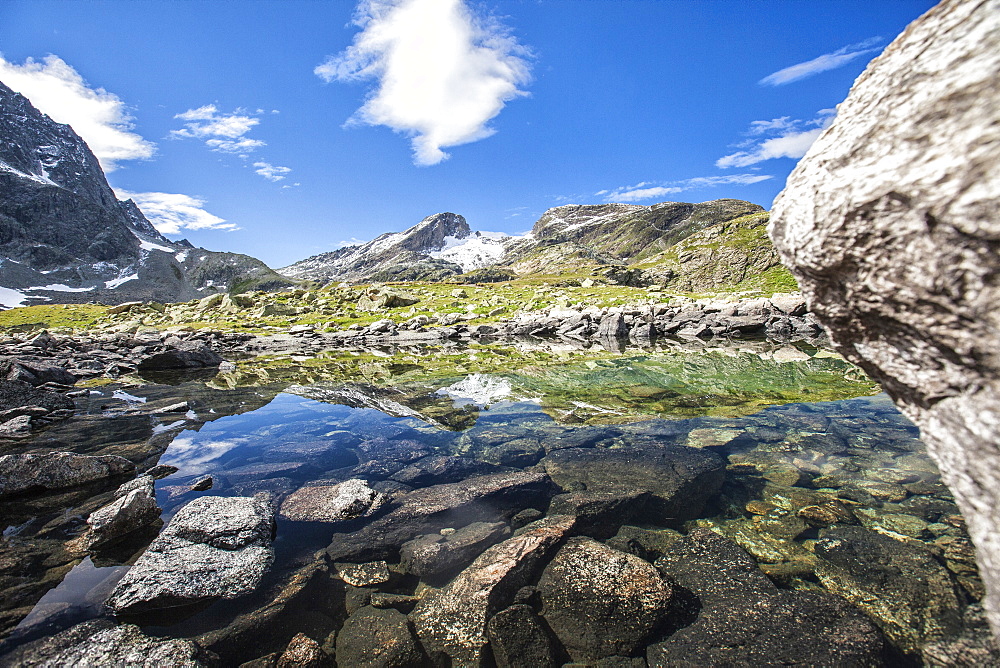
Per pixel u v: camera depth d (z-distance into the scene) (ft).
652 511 24.91
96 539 21.63
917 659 14.82
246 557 20.66
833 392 52.08
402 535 22.82
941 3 8.39
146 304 308.40
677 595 18.10
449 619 16.98
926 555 19.77
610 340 134.82
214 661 15.06
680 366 76.07
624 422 42.14
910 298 8.13
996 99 6.67
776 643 15.56
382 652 15.53
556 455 33.73
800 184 10.18
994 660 14.43
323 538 22.65
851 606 17.08
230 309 279.69
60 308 351.46
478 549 21.39
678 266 473.67
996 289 6.76
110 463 30.81
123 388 67.87
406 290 326.24
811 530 22.43
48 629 15.96
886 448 33.17
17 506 25.46
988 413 7.39
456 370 79.97
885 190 7.84
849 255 8.90
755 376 64.13
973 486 7.86
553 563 19.93
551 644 15.94
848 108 9.78
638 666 15.07
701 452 33.40
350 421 45.37
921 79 8.05
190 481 29.55
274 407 52.60
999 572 7.34
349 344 153.99
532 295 277.85
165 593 17.80
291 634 16.35
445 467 32.01
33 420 45.93
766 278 383.04
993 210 6.32
